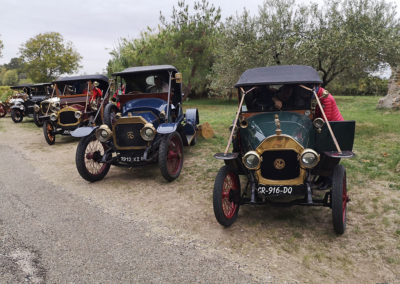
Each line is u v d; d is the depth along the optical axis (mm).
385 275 2842
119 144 5688
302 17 10352
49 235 3738
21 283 2832
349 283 2748
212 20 19062
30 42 38625
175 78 6500
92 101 10016
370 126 9188
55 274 2967
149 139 5395
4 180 6016
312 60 9094
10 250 3404
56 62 39406
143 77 6824
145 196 5020
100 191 5316
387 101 12664
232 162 3830
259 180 3682
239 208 4359
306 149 3398
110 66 19703
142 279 2873
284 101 4469
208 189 5180
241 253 3277
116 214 4344
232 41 13469
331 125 4035
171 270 3000
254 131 3967
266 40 11641
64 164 7238
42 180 5992
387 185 4871
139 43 19672
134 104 6324
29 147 9375
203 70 19156
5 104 18734
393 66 9766
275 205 3670
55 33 39344
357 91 24641
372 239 3428
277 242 3469
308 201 3539
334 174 3561
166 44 18312
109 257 3246
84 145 5625
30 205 4711
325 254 3197
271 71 4723
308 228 3748
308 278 2830
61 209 4543
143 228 3900
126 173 6355
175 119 7062
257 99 4602
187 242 3531
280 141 3566
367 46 8445
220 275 2902
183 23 19016
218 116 13836
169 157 5633
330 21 9422
